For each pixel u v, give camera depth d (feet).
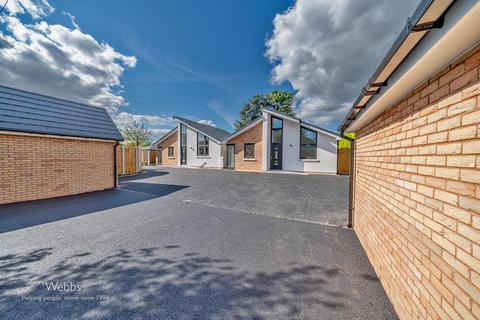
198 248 11.03
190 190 28.09
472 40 3.58
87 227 14.01
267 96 106.93
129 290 7.54
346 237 12.64
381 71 5.71
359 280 8.27
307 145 50.60
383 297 7.30
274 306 6.83
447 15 3.39
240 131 57.31
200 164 69.21
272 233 13.24
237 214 17.42
